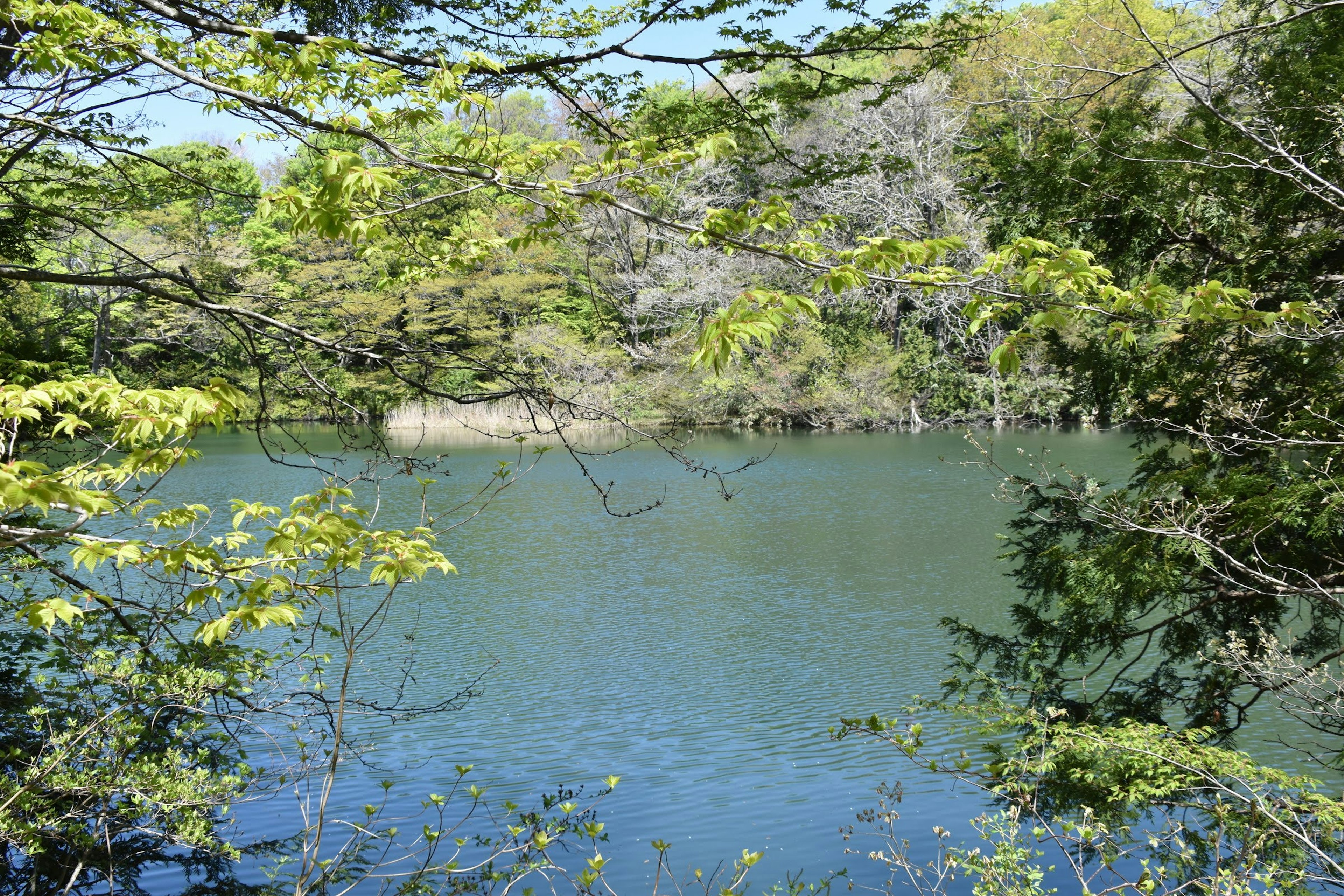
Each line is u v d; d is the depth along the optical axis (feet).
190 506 11.71
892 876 21.01
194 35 16.39
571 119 22.29
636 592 49.85
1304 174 20.49
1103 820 17.12
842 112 115.75
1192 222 23.36
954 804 25.53
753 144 24.09
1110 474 78.13
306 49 12.43
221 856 20.93
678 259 119.55
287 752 27.07
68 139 20.93
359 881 18.94
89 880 17.13
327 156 11.89
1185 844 16.24
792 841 23.61
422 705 33.40
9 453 9.23
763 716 32.50
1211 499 20.94
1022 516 27.27
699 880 17.57
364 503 75.82
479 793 17.72
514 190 12.73
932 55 23.70
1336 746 27.91
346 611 45.34
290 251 112.57
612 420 18.34
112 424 11.28
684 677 36.58
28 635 19.36
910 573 51.96
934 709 32.19
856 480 87.40
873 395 129.59
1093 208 23.50
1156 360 23.57
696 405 129.29
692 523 69.00
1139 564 21.48
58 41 13.25
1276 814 14.60
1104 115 24.22
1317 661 22.93
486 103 13.14
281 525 10.86
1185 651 23.63
